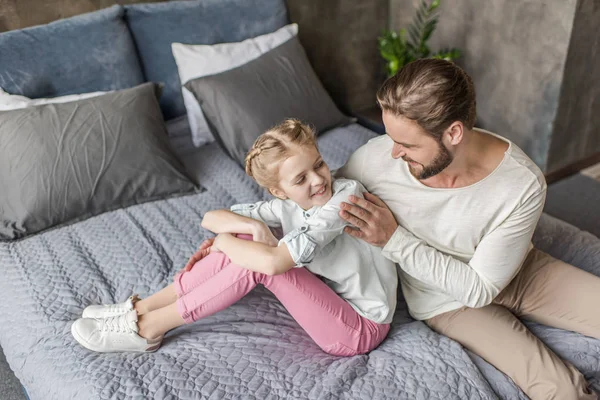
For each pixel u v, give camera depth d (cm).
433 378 125
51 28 223
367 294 136
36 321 148
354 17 323
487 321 139
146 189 201
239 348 135
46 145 189
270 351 136
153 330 135
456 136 114
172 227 185
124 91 214
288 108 233
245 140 222
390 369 129
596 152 306
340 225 130
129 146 200
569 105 273
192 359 132
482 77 300
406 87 110
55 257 172
